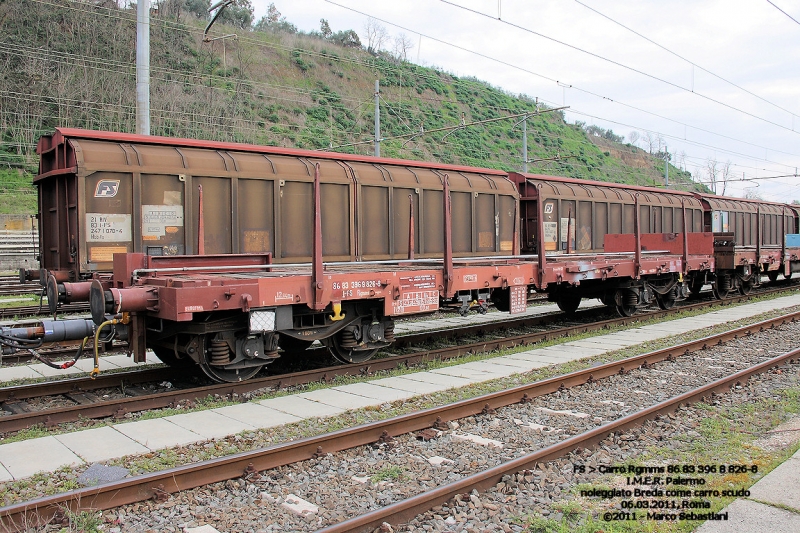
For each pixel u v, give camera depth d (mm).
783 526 4219
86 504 4523
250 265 9523
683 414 7301
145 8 13844
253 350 8672
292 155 12688
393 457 5852
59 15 47312
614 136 95312
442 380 9133
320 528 4297
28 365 10422
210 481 5086
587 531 4348
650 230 22500
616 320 15031
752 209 28297
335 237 12859
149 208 10500
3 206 36281
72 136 10180
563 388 8500
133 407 7473
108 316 8086
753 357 10844
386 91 63469
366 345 10148
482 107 70438
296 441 5664
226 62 54625
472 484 4992
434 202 14867
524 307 11906
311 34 79062
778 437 6438
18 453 5824
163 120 43875
